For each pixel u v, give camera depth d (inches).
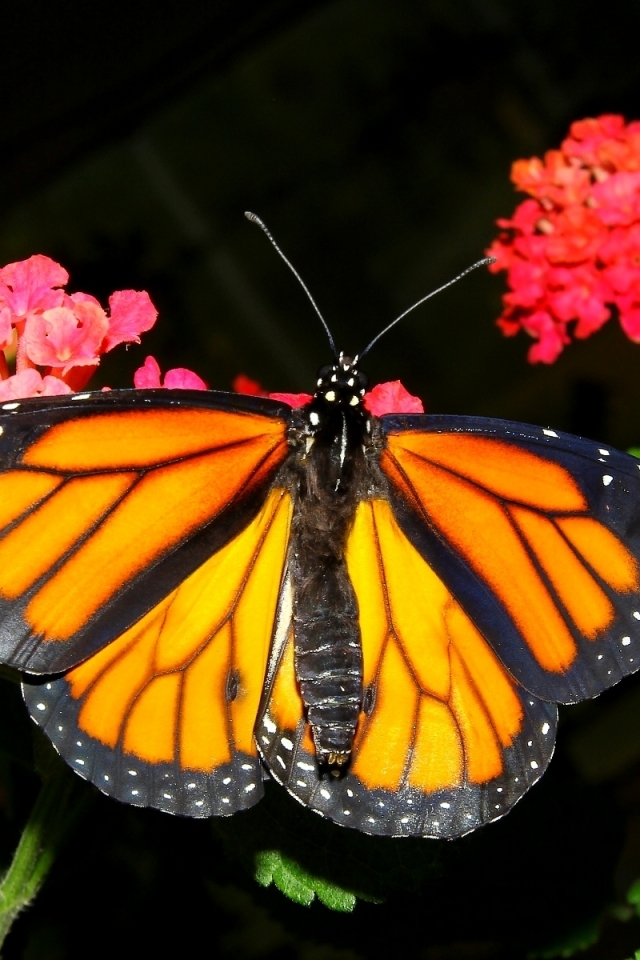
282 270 33.1
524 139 34.9
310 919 18.6
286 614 16.8
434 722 16.8
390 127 35.1
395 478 16.9
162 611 16.7
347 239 33.7
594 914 18.5
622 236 20.1
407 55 35.7
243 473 16.8
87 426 16.4
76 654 16.4
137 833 18.9
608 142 20.3
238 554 16.8
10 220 32.7
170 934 19.3
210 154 34.3
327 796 16.7
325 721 16.6
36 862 17.7
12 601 16.4
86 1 30.6
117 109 33.4
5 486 16.3
